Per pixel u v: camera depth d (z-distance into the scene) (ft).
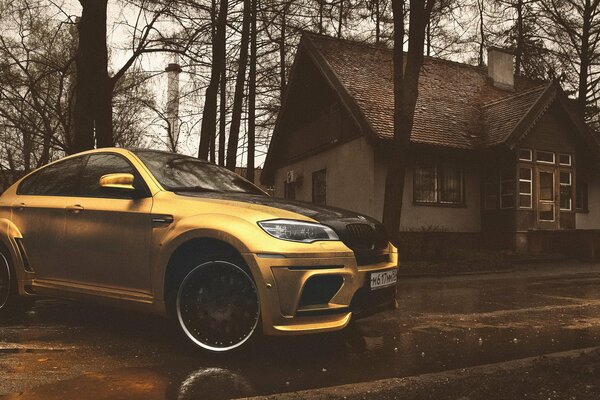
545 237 56.80
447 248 48.60
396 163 38.70
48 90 53.67
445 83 66.80
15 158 75.20
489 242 57.16
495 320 20.08
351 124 56.85
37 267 17.28
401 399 10.04
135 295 14.80
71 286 16.34
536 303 24.91
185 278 13.67
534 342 16.16
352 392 10.52
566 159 59.47
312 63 65.21
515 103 58.44
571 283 34.50
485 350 15.02
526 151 56.29
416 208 54.85
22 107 47.34
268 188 96.63
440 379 11.46
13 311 18.37
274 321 12.48
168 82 50.72
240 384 11.39
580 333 17.65
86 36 34.40
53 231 16.85
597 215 66.54
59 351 14.03
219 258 13.30
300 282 12.54
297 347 14.83
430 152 54.80
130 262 14.88
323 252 12.95
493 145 53.26
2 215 18.42
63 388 10.96
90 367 12.55
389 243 16.19
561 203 58.95
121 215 15.25
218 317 13.42
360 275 13.62
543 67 89.20
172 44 43.50
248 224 13.02
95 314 19.21
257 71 63.93
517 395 10.14
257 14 45.42
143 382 11.44
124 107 63.67
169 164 16.69
